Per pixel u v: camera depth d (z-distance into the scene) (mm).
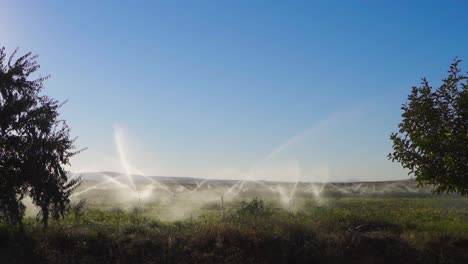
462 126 14203
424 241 14812
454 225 17203
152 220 16656
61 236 13516
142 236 14062
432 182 14773
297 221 15344
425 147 14359
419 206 25891
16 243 13141
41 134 14234
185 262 13047
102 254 13156
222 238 13906
